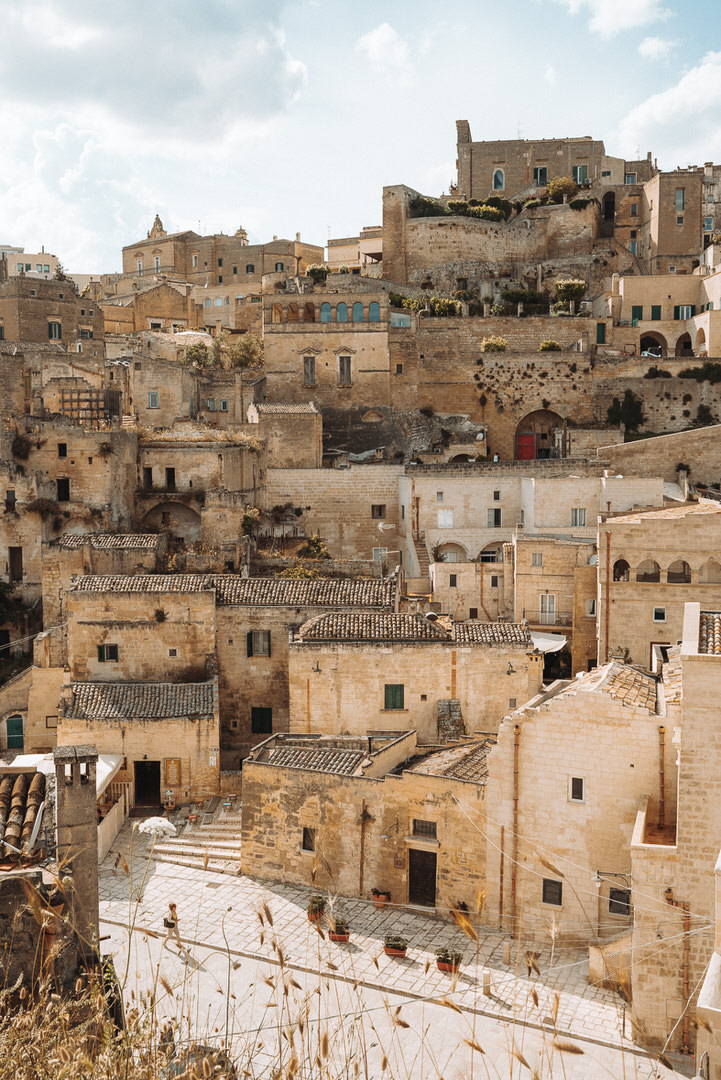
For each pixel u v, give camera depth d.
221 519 69.50
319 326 91.75
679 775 28.19
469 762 37.62
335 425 91.56
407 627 47.22
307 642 46.41
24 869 20.12
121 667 51.44
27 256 167.38
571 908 33.59
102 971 14.66
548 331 100.94
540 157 129.88
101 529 66.06
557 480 66.25
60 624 57.38
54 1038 11.75
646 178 129.88
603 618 52.38
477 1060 26.16
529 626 57.53
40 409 71.06
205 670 51.44
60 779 21.30
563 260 115.62
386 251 119.44
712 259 108.38
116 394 74.31
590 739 33.12
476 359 95.88
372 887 37.56
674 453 74.31
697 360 94.31
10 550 64.69
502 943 33.84
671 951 28.16
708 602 50.97
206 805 46.69
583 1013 29.20
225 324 130.25
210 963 31.08
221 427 81.75
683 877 28.23
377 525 77.94
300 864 38.84
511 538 71.69
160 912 35.72
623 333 102.19
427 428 91.38
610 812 32.97
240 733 52.50
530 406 95.69
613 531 52.00
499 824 34.72
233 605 51.81
